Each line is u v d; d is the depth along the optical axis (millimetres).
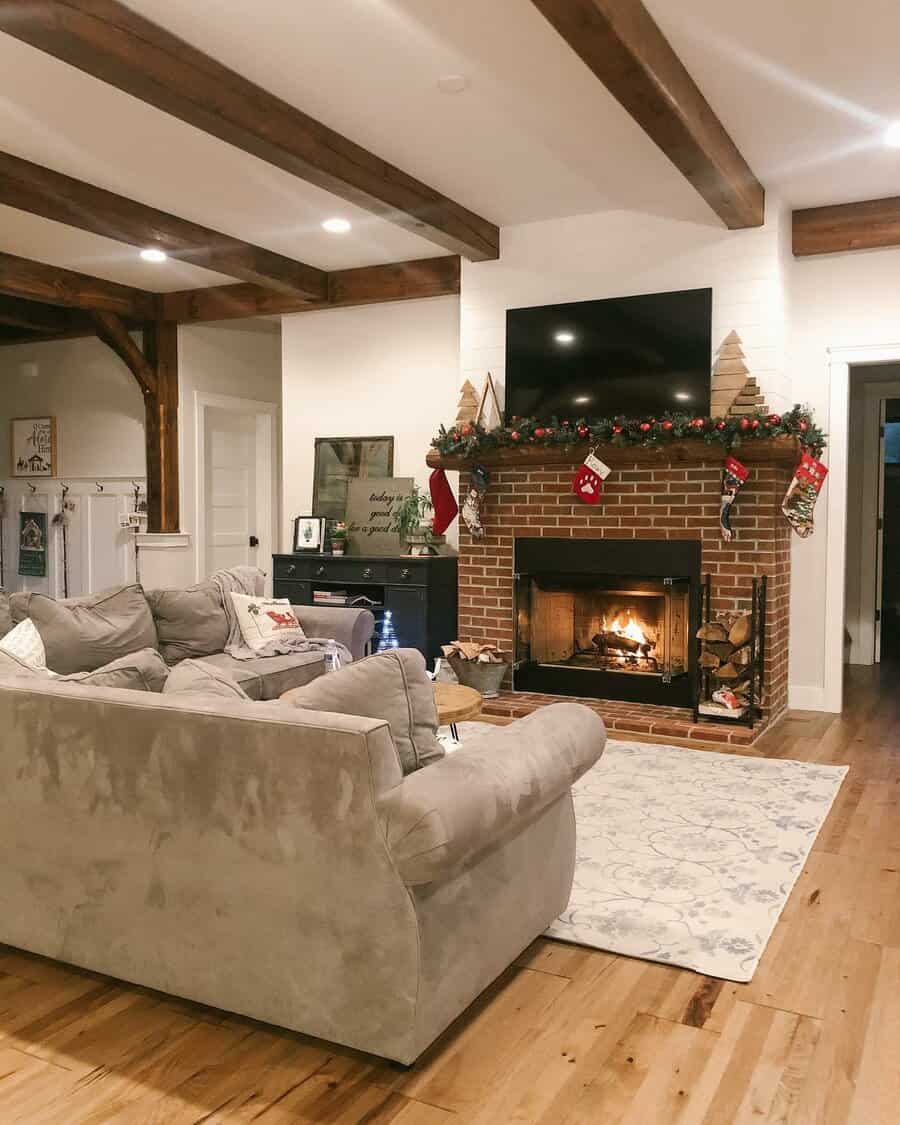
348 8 3113
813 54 3447
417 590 6012
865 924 2787
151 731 2227
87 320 7629
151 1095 1981
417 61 3480
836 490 5414
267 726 2074
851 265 5289
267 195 4938
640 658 5547
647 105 3449
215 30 3275
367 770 1961
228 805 2143
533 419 5535
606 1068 2084
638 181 4809
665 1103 1959
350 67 3537
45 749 2395
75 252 6078
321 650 5039
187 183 4766
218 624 4980
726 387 5074
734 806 3816
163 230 5191
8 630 4102
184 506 7520
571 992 2412
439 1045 2174
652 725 4969
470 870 2193
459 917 2139
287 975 2115
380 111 3934
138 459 7785
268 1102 1962
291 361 6969
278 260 6070
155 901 2275
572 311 5453
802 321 5418
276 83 3676
